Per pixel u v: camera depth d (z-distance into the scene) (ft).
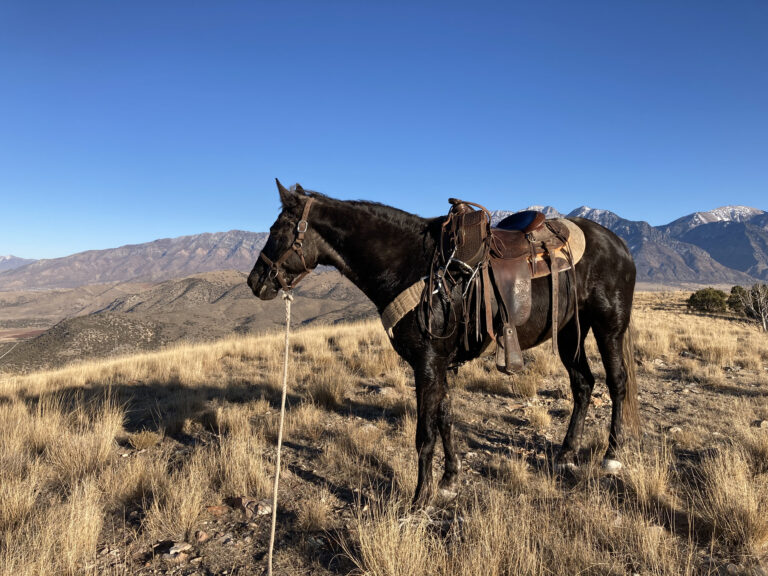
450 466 13.42
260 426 20.36
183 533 12.01
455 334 12.17
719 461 13.03
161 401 26.73
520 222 14.07
